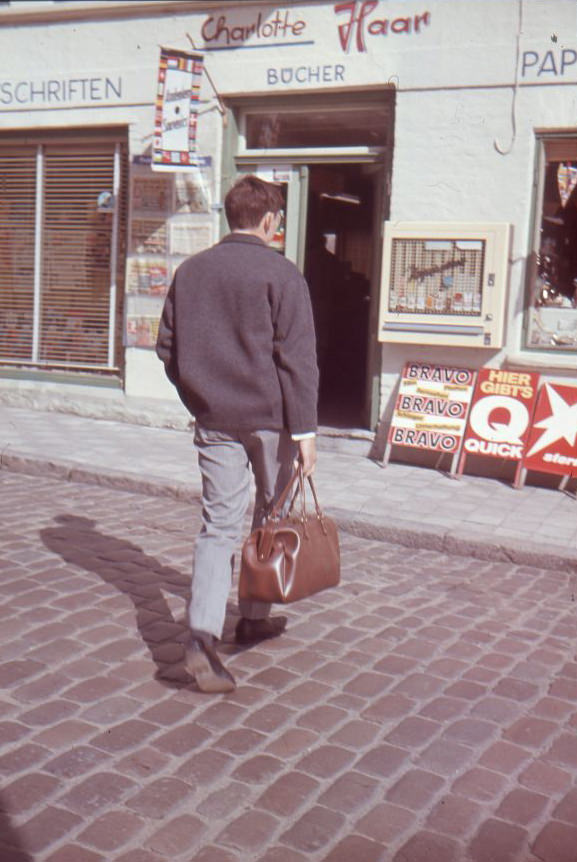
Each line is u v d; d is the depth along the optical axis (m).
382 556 6.20
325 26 8.85
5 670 4.08
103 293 10.45
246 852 2.91
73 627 4.60
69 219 10.54
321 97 9.08
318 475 8.05
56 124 10.27
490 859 2.94
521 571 6.01
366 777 3.38
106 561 5.65
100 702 3.85
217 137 9.48
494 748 3.64
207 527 3.98
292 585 3.95
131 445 8.84
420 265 8.46
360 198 10.66
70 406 10.45
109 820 3.04
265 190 4.00
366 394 9.25
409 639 4.71
